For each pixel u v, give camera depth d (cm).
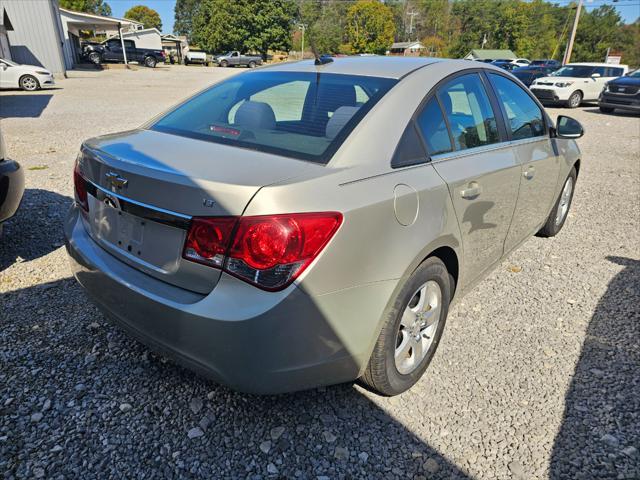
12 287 330
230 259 171
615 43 9106
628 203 600
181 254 184
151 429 216
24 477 189
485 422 226
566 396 245
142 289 194
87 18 3269
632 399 243
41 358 259
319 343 185
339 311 186
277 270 170
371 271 192
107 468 196
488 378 257
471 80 286
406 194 207
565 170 416
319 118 225
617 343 292
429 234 218
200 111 264
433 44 11100
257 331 171
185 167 190
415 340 239
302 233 170
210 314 173
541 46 9256
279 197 170
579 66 1786
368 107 224
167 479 192
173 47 6278
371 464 202
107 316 225
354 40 9356
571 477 198
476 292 351
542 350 283
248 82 280
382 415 228
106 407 227
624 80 1527
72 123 1025
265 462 201
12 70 1708
